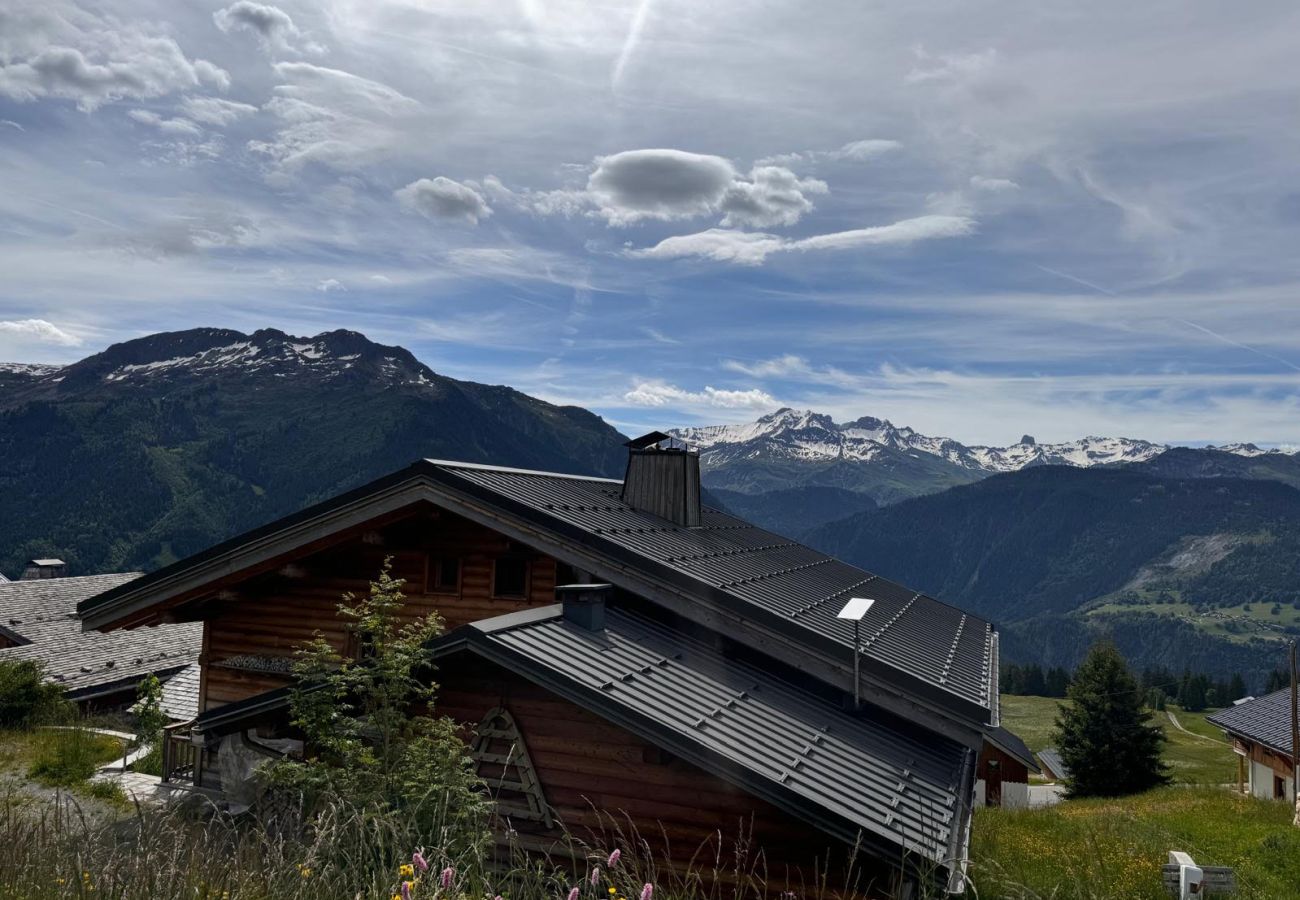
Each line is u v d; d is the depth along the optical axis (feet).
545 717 34.71
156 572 53.78
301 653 34.99
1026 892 25.57
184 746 57.31
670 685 35.58
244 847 18.92
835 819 28.19
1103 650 181.98
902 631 57.21
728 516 86.33
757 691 38.75
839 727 38.19
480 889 19.47
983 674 54.39
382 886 17.01
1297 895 46.29
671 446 65.46
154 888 16.01
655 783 32.86
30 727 77.92
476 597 50.24
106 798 52.80
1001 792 102.27
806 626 43.14
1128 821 68.49
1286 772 120.88
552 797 33.91
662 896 22.71
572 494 56.90
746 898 30.86
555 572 48.78
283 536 51.34
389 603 34.14
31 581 155.33
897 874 28.07
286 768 28.96
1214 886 42.98
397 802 27.40
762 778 29.01
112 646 125.08
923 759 38.40
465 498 47.47
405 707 36.65
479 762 34.99
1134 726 176.45
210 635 57.52
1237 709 145.38
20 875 16.99
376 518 49.93
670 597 43.70
